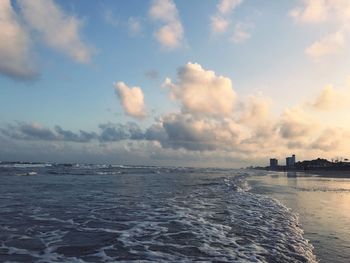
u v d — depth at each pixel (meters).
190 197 21.14
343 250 9.48
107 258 8.37
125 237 10.45
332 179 54.34
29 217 13.44
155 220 13.15
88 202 17.88
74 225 12.11
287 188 32.56
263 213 15.45
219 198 21.06
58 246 9.42
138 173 57.41
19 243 9.66
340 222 13.78
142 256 8.54
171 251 8.98
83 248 9.24
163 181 36.75
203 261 8.12
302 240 10.46
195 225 12.30
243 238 10.48
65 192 22.55
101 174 48.41
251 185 36.31
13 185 27.16
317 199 22.38
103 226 12.00
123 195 21.45
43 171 51.38
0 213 14.17
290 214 15.47
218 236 10.67
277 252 9.02
